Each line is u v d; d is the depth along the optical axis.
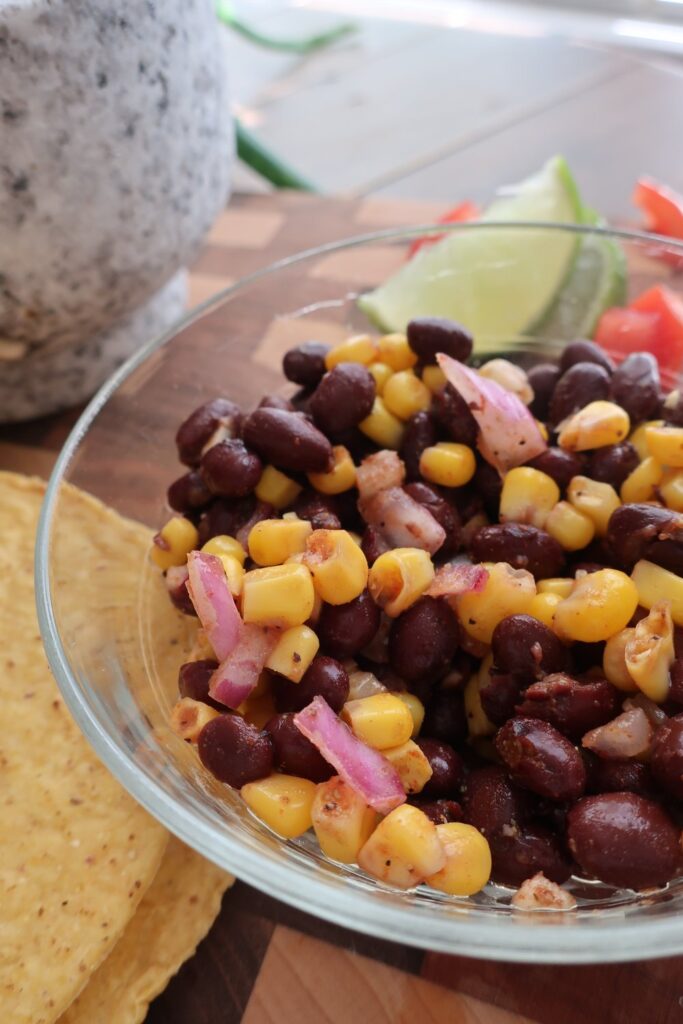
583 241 0.25
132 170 0.22
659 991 0.17
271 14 0.47
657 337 0.24
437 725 0.18
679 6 0.46
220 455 0.19
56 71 0.20
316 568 0.17
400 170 0.37
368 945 0.18
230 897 0.18
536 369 0.22
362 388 0.20
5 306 0.22
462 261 0.25
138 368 0.21
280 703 0.17
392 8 0.47
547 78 0.42
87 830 0.18
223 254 0.30
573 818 0.16
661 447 0.19
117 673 0.19
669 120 0.38
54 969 0.17
